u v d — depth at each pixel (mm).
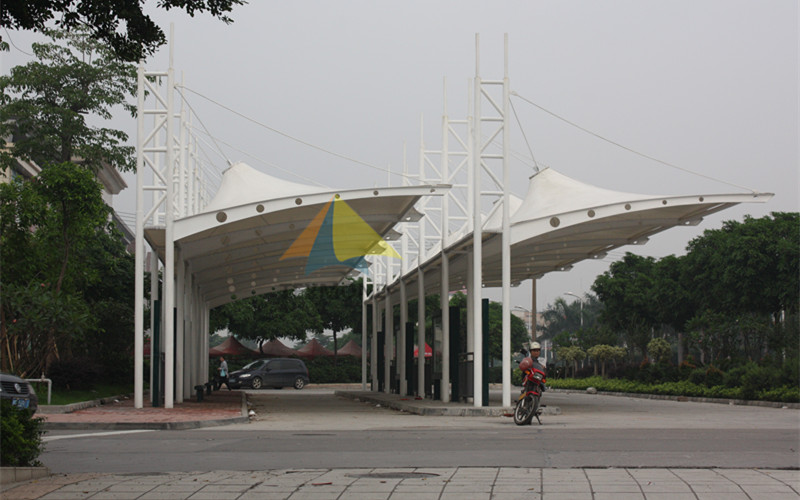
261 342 59375
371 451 11164
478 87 22344
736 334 42250
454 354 26500
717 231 46750
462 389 26203
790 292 39500
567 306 97500
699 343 44906
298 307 57719
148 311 36625
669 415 21344
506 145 22375
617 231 27516
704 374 34656
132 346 35344
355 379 58469
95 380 29359
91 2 9641
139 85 21844
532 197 24750
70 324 23844
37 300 23203
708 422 18125
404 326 33594
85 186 25953
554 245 28500
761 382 29172
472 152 26750
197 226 21797
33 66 33406
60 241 26969
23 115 32938
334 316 60250
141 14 9922
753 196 22281
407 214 25391
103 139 34531
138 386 22188
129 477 8422
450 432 14750
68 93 33281
